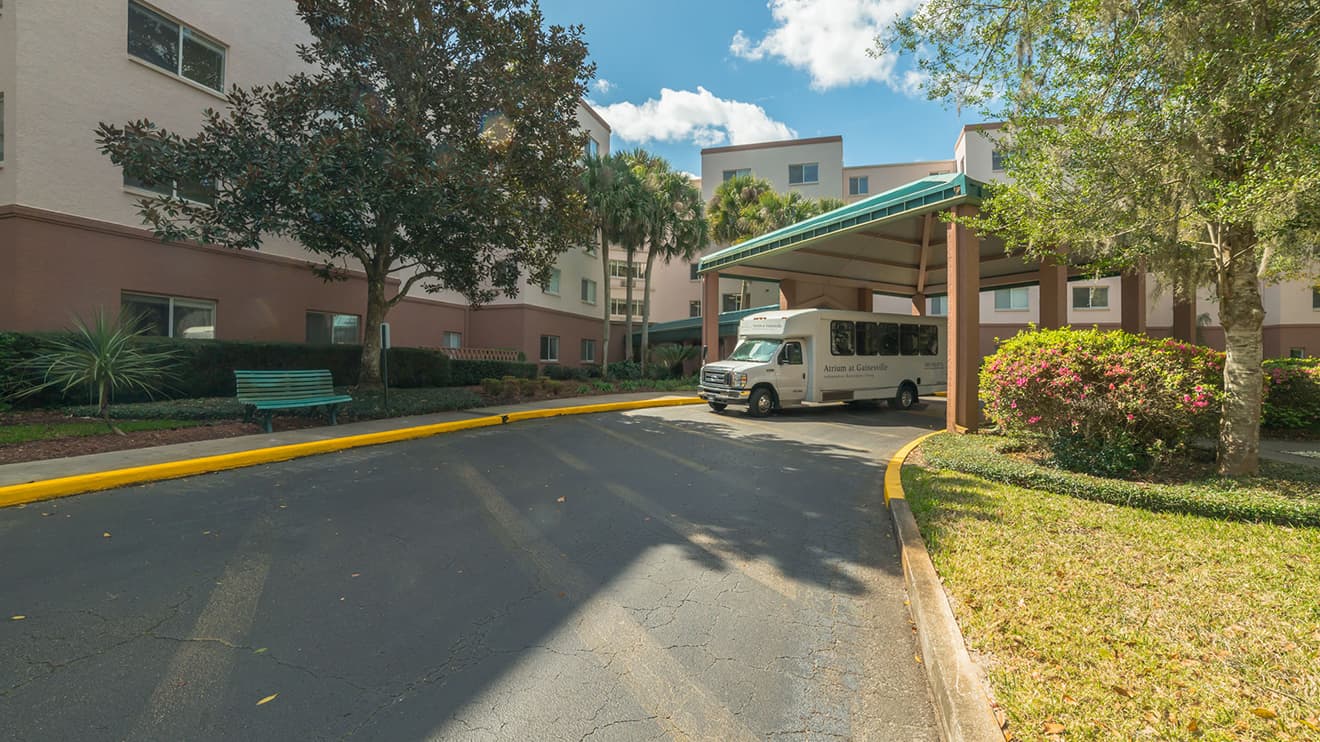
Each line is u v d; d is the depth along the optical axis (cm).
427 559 434
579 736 239
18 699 252
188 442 810
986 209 831
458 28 1212
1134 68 562
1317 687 252
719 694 273
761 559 450
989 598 344
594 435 1056
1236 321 627
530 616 347
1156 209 608
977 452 812
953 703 241
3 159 1053
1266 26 491
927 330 1717
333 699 261
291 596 366
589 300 2995
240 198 1045
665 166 2598
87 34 1146
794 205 2698
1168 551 423
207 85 1373
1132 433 667
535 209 1291
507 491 638
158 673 277
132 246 1208
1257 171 524
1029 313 2855
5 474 605
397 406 1179
